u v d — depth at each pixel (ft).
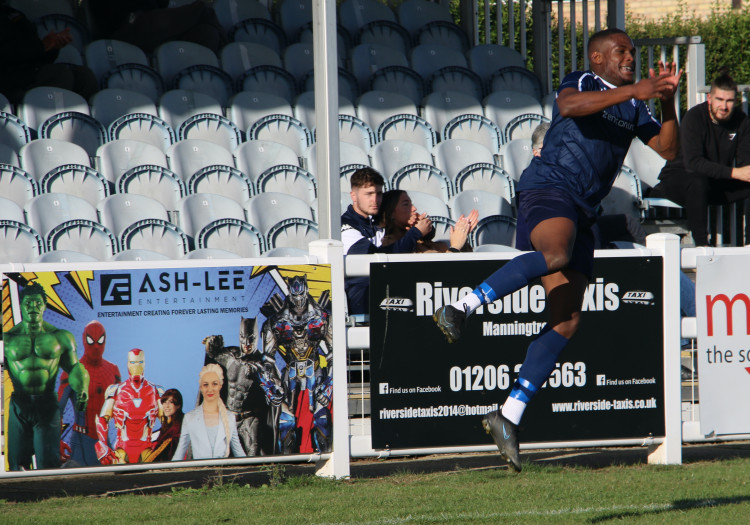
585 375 64.49
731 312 66.80
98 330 57.36
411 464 69.72
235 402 59.52
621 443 65.36
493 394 63.26
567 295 46.55
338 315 61.77
